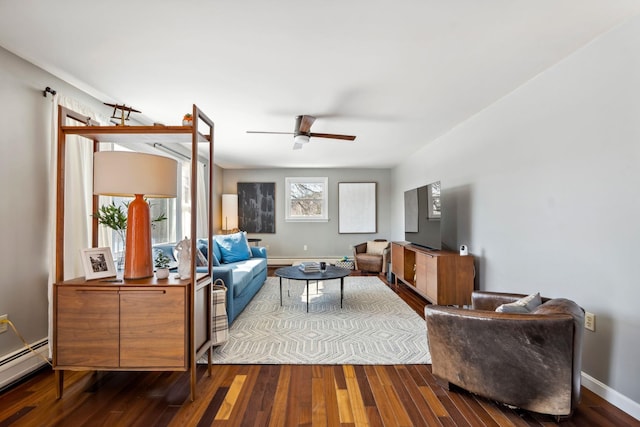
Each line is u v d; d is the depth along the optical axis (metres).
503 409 1.86
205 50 2.16
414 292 4.73
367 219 7.29
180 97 2.98
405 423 1.73
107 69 2.42
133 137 2.23
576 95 2.21
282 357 2.54
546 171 2.51
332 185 7.27
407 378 2.23
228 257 4.85
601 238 2.03
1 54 2.11
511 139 2.93
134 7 1.71
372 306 3.97
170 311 1.91
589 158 2.12
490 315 1.83
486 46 2.14
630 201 1.85
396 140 4.72
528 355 1.73
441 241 4.43
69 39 2.02
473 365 1.90
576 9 1.75
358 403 1.92
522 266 2.80
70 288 1.92
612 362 1.95
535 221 2.63
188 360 1.94
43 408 1.86
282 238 7.24
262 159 6.17
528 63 2.38
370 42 2.08
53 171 2.38
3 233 2.12
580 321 1.72
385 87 2.79
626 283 1.88
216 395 2.01
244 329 3.16
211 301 2.32
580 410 1.86
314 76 2.57
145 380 2.20
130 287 1.91
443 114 3.54
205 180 5.92
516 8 1.74
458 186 3.99
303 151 5.46
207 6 1.71
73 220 2.58
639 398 1.80
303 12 1.77
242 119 3.64
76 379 2.21
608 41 1.97
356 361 2.48
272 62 2.34
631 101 1.84
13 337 2.18
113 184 1.93
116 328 1.92
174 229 4.75
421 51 2.20
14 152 2.19
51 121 2.45
